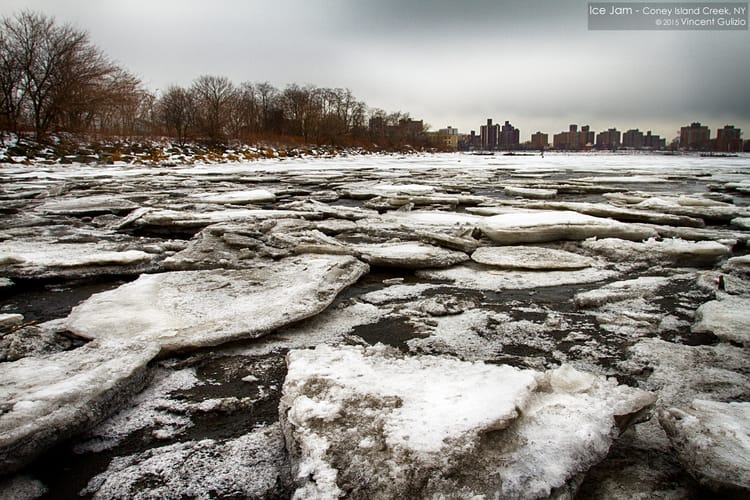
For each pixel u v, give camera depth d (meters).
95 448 2.13
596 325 3.58
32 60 27.16
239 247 5.49
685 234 6.51
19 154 24.17
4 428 1.96
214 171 21.20
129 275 4.83
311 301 3.74
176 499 1.83
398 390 2.22
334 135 62.03
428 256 5.23
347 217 8.27
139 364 2.62
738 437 1.87
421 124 98.06
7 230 6.85
